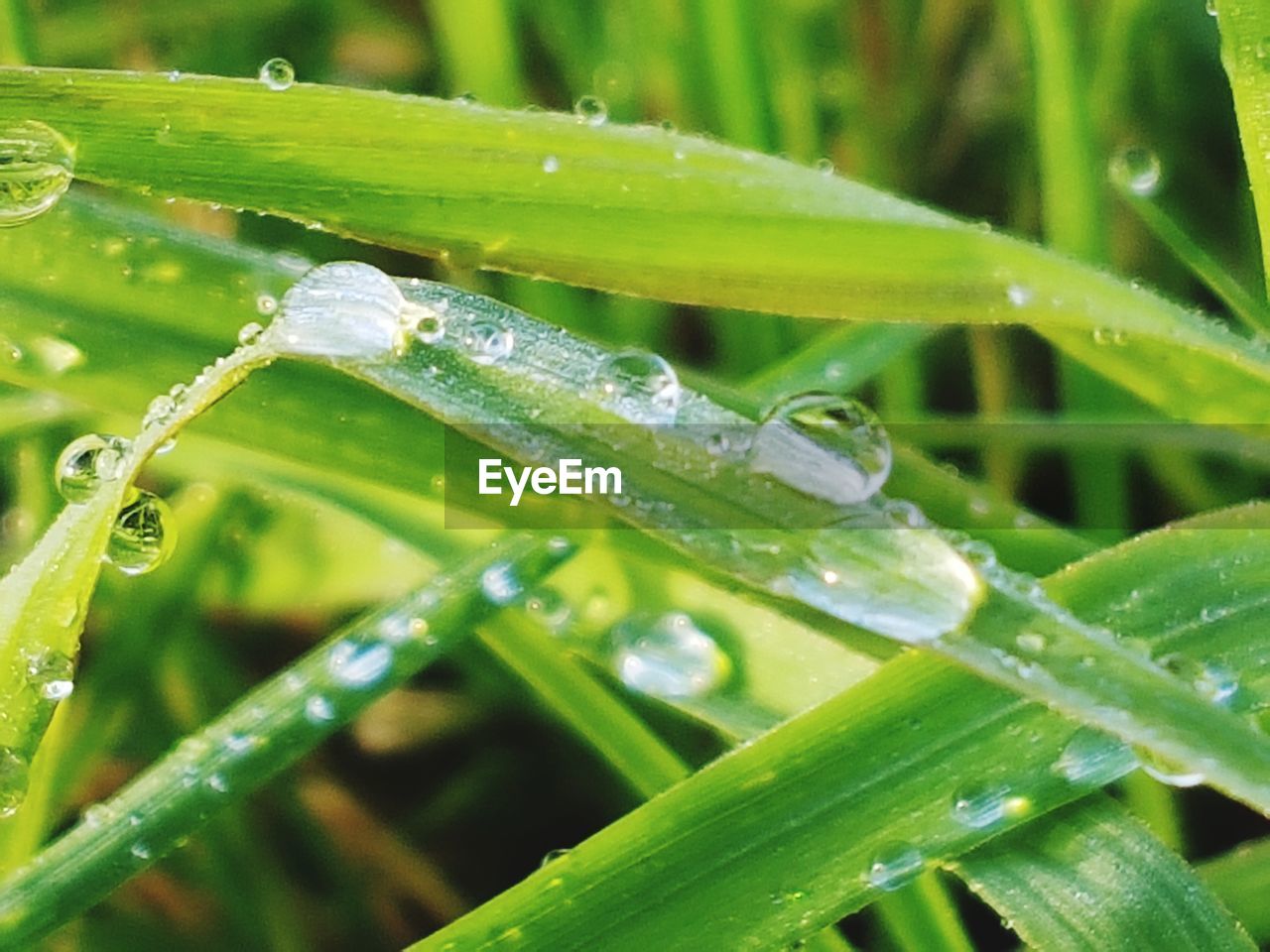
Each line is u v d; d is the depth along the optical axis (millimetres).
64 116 79
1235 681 77
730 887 77
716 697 83
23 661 78
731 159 79
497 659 106
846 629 83
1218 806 101
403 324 79
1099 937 77
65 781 93
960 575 76
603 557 86
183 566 97
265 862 101
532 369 79
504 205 79
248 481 92
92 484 82
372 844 105
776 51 109
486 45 105
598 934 77
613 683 95
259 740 83
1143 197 102
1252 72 83
